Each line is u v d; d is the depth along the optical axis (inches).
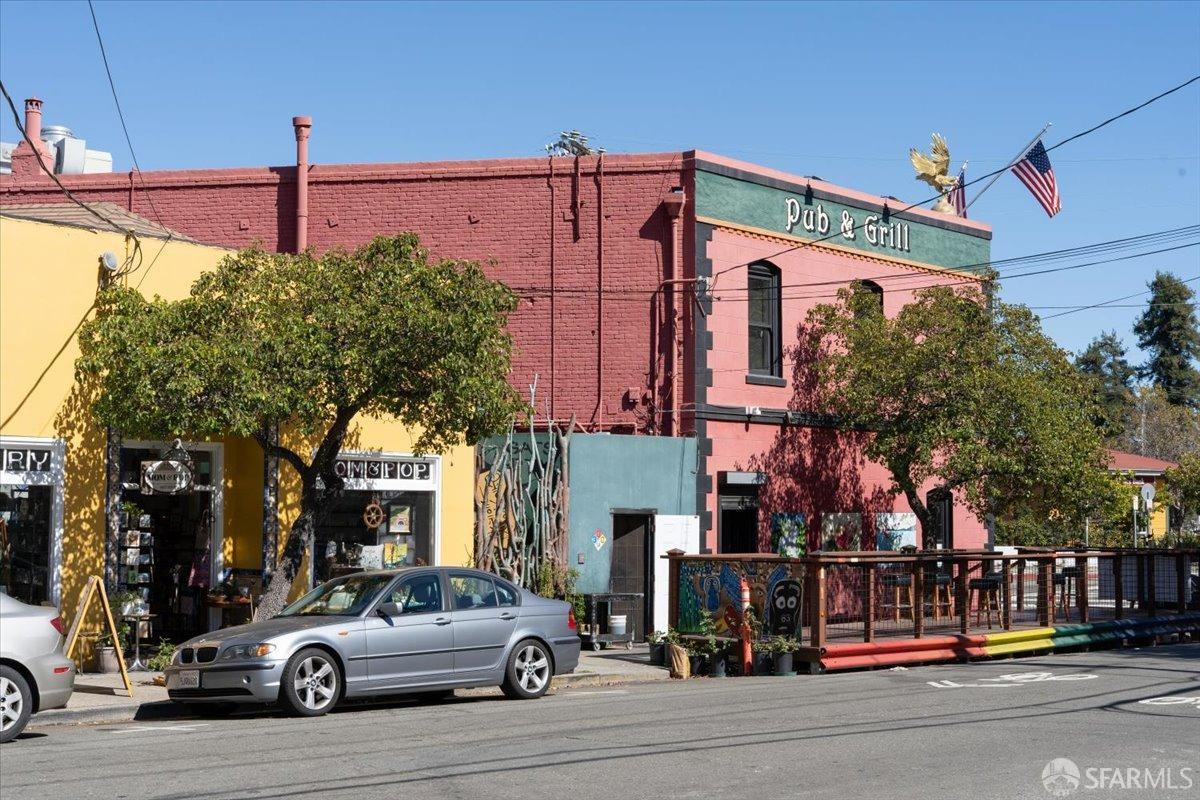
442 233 1002.1
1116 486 1125.7
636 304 973.2
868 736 454.9
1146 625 957.2
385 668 552.7
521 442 910.4
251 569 745.0
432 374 636.7
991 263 1114.7
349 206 1016.2
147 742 457.1
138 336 616.1
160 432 633.0
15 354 649.0
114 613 664.4
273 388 607.8
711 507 965.8
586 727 482.6
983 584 848.3
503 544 877.2
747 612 735.7
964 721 495.2
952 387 928.9
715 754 415.2
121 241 692.1
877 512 1093.1
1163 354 2694.4
